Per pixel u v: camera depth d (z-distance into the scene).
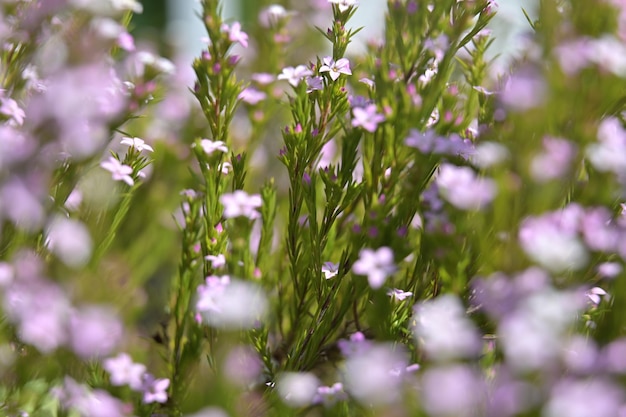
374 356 0.42
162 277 0.58
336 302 0.48
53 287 0.43
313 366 0.48
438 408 0.41
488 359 0.44
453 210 0.43
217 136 0.49
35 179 0.43
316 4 0.68
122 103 0.47
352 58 0.53
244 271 0.49
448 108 0.46
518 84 0.43
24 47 0.45
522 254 0.42
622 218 0.45
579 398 0.40
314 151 0.48
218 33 0.49
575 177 0.44
